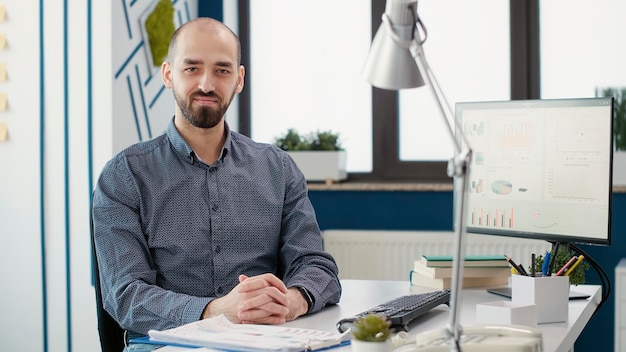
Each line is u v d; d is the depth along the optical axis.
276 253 2.35
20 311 3.69
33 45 3.62
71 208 3.60
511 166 2.29
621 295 3.52
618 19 3.98
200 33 2.21
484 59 4.14
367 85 4.29
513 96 4.10
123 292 2.06
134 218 2.20
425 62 1.44
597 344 3.92
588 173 2.13
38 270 3.65
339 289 2.16
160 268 2.22
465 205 1.32
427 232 3.99
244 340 1.62
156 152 2.29
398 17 1.44
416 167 4.23
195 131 2.28
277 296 1.90
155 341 1.68
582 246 3.92
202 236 2.24
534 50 4.07
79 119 3.57
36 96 3.62
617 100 3.95
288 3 4.36
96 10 3.53
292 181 2.40
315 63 4.34
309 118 4.36
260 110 4.41
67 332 3.64
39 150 3.63
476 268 2.39
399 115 4.25
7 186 3.68
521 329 1.49
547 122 2.21
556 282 1.90
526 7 4.07
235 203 2.29
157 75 3.83
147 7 3.73
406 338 1.56
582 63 4.03
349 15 4.30
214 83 2.21
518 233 2.27
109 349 2.20
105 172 2.25
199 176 2.27
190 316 1.94
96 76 3.54
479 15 4.13
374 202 4.18
